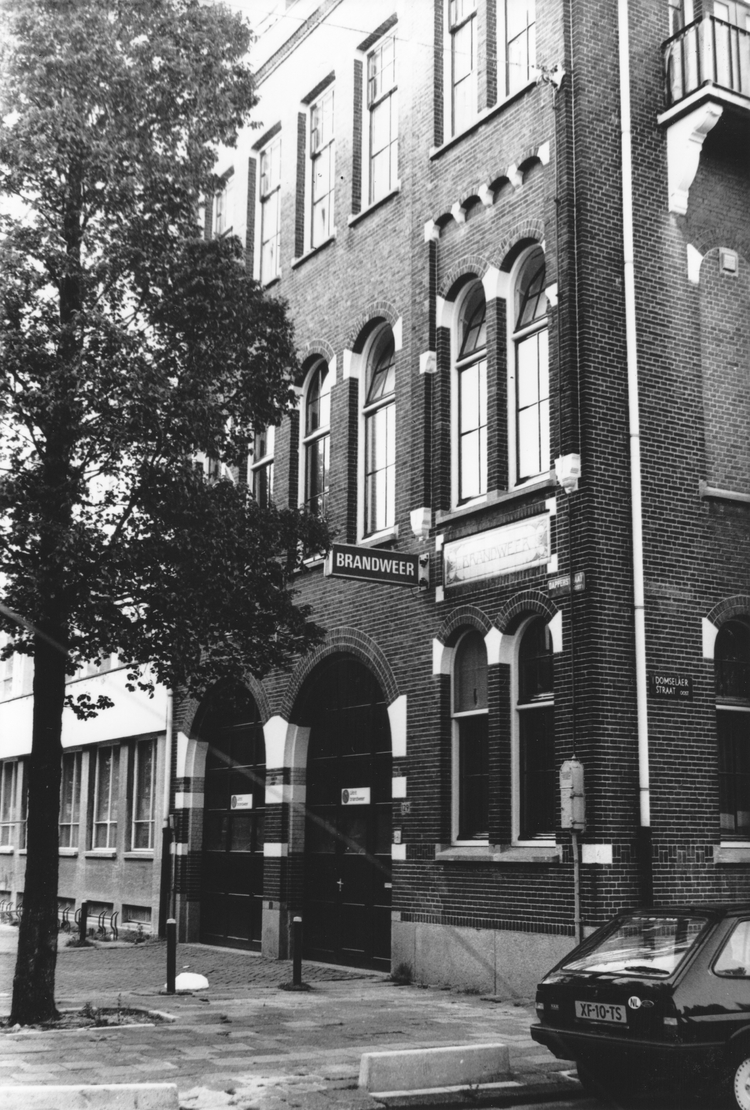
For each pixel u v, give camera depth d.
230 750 21.45
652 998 8.11
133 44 13.05
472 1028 11.62
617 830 13.25
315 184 20.95
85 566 11.91
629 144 14.82
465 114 17.17
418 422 16.84
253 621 13.05
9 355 11.86
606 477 14.00
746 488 15.00
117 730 25.50
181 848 21.89
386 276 18.12
